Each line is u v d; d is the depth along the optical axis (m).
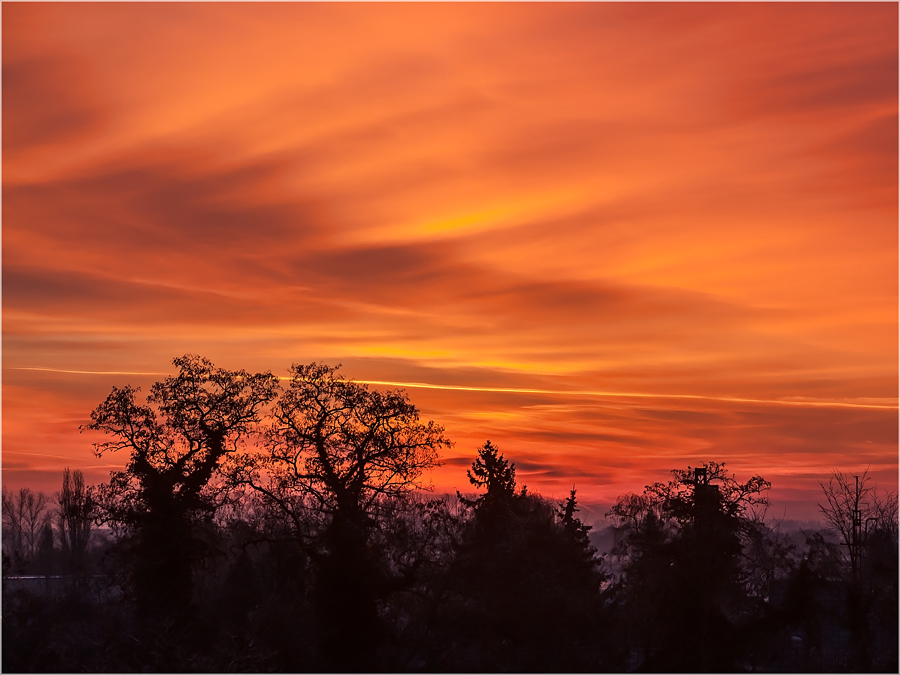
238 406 67.19
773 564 66.00
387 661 59.00
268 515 65.19
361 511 61.44
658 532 63.41
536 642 59.84
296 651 57.91
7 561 66.31
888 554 64.75
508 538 65.81
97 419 65.62
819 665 58.78
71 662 55.69
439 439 64.75
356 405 63.56
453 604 62.41
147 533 63.78
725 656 55.91
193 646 58.75
